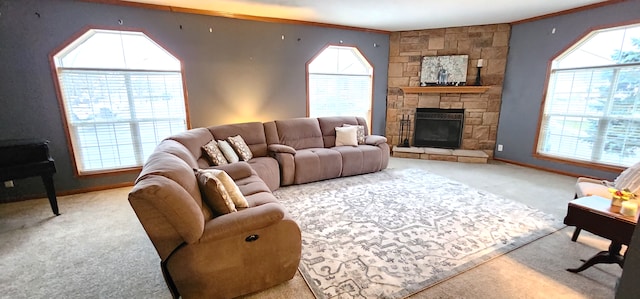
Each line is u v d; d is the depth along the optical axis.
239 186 2.68
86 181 3.71
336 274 1.99
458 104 5.36
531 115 4.70
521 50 4.73
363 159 4.32
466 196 3.44
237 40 4.30
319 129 4.67
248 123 4.10
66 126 3.53
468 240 2.43
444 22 4.80
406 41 5.44
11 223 2.80
